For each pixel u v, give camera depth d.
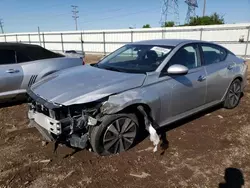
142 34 21.55
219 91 4.11
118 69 3.39
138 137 3.32
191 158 2.89
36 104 2.90
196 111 3.76
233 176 2.54
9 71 4.57
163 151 3.04
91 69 3.51
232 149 3.11
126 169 2.67
